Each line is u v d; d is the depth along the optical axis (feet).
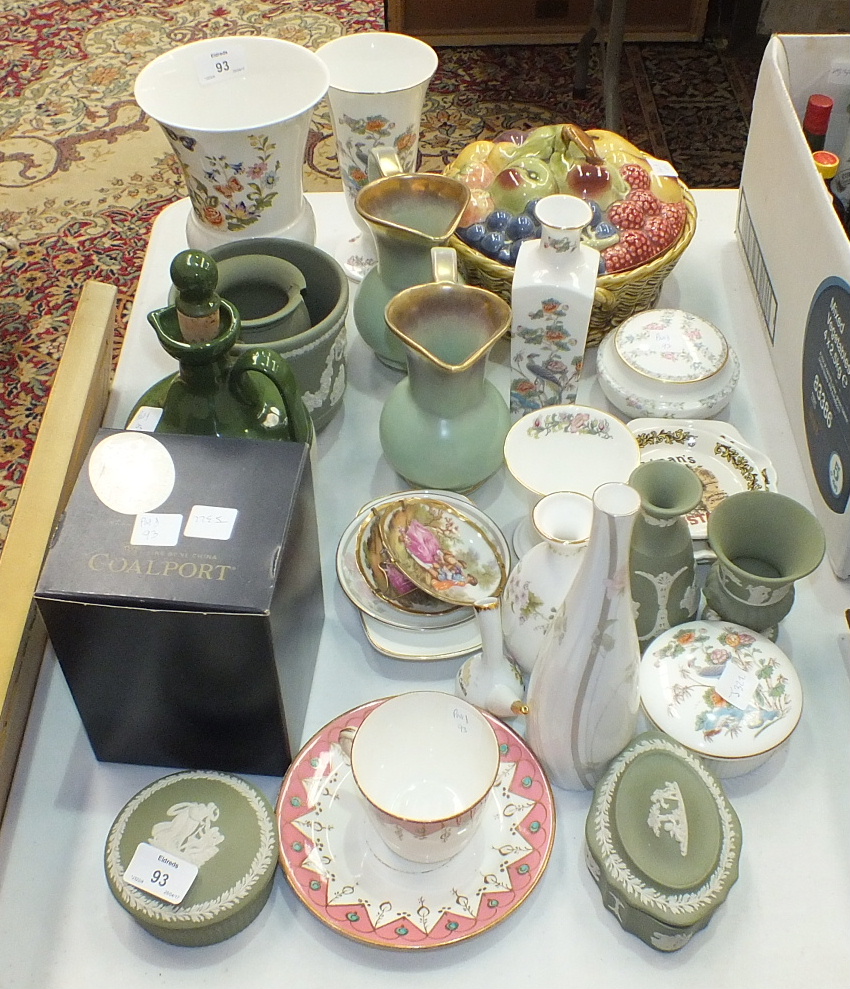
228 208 3.35
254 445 2.39
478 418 2.90
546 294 2.91
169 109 3.50
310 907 2.17
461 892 2.21
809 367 3.04
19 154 8.42
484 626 2.37
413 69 3.75
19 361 6.79
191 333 2.50
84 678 2.27
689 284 3.88
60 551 2.16
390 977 2.17
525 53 9.46
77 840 2.39
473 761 2.25
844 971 2.16
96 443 2.38
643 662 2.56
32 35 9.74
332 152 8.30
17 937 2.23
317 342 2.93
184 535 2.19
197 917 2.12
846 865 2.32
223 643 2.13
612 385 3.31
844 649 2.73
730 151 8.27
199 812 2.30
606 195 3.37
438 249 2.87
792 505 2.52
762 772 2.49
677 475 2.39
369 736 2.21
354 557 2.86
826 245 2.87
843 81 3.63
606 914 2.25
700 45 9.43
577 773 2.38
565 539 2.41
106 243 7.61
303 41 9.54
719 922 2.23
